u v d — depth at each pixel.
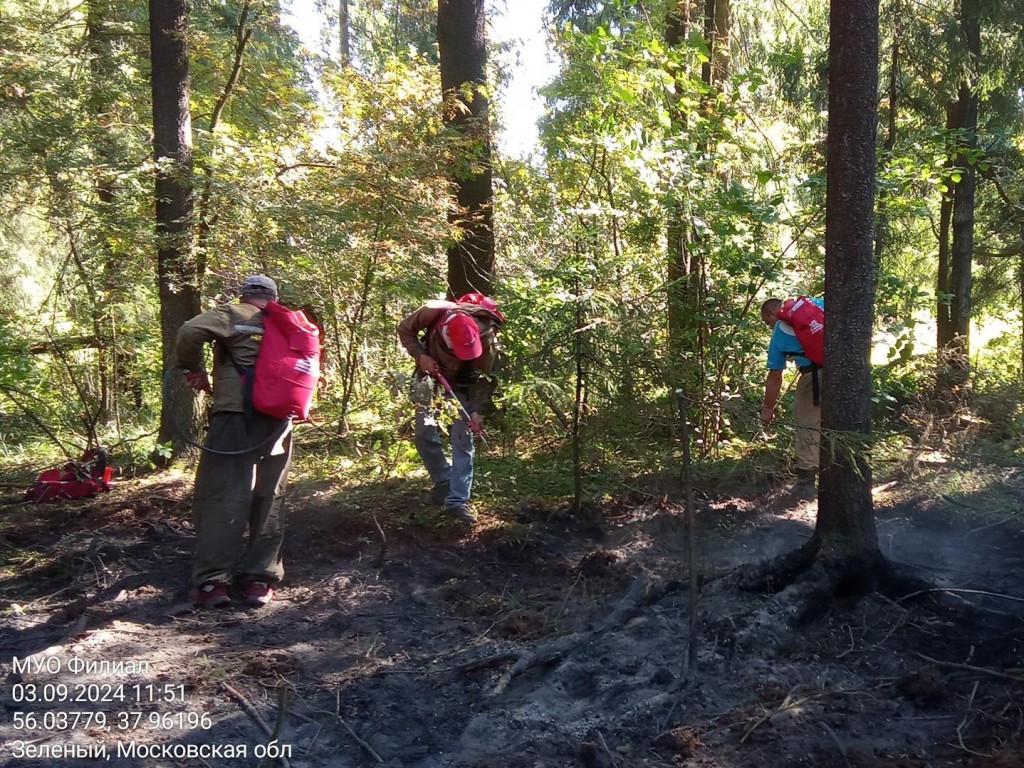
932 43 9.84
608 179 8.22
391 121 6.89
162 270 6.95
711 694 3.38
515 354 6.25
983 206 11.88
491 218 7.89
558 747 3.10
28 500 6.45
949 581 4.46
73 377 7.74
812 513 6.01
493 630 4.25
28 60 7.20
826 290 4.23
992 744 2.98
